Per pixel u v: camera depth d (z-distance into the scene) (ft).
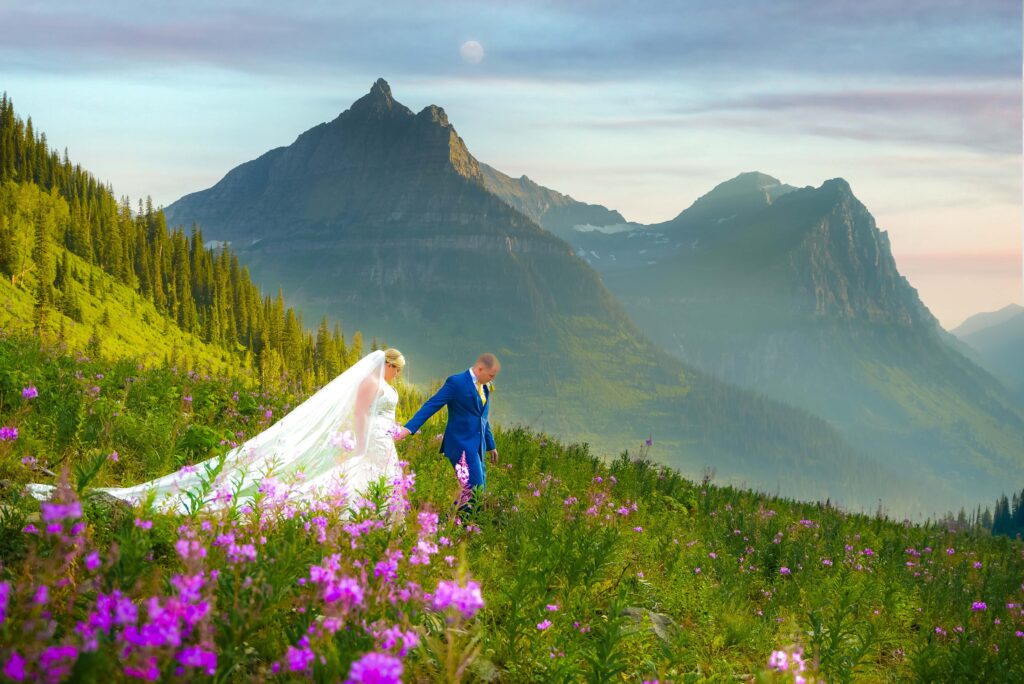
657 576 27.12
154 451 27.99
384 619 12.90
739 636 22.65
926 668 21.91
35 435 27.04
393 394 27.09
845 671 19.89
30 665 8.91
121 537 13.35
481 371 30.45
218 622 11.89
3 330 46.14
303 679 11.64
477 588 12.39
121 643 9.84
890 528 55.01
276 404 47.88
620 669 16.25
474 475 29.71
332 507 17.74
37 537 15.57
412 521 18.66
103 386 38.37
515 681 16.67
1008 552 48.98
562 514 29.19
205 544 14.20
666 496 46.52
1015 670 21.74
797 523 46.70
